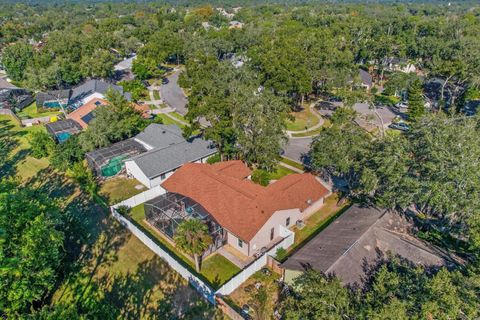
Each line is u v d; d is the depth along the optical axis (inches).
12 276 1036.5
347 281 1077.8
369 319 792.3
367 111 3029.0
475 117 1616.6
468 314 789.2
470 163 1133.7
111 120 2190.0
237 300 1170.6
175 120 2864.2
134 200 1706.4
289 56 2768.2
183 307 1151.6
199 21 7022.6
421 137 1321.4
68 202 1749.5
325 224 1568.7
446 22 5064.0
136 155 2026.3
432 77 3277.6
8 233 1103.0
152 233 1526.8
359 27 4655.5
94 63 3649.1
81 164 1939.0
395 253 1198.9
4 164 2165.4
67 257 1391.5
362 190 1528.1
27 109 3171.8
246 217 1391.5
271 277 1269.7
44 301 1197.7
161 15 7293.3
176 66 4744.1
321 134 1673.2
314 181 1699.1
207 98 1913.1
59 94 3213.6
